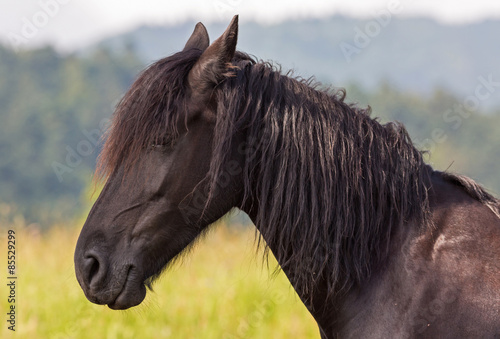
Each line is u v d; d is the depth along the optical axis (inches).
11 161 2459.4
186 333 362.9
